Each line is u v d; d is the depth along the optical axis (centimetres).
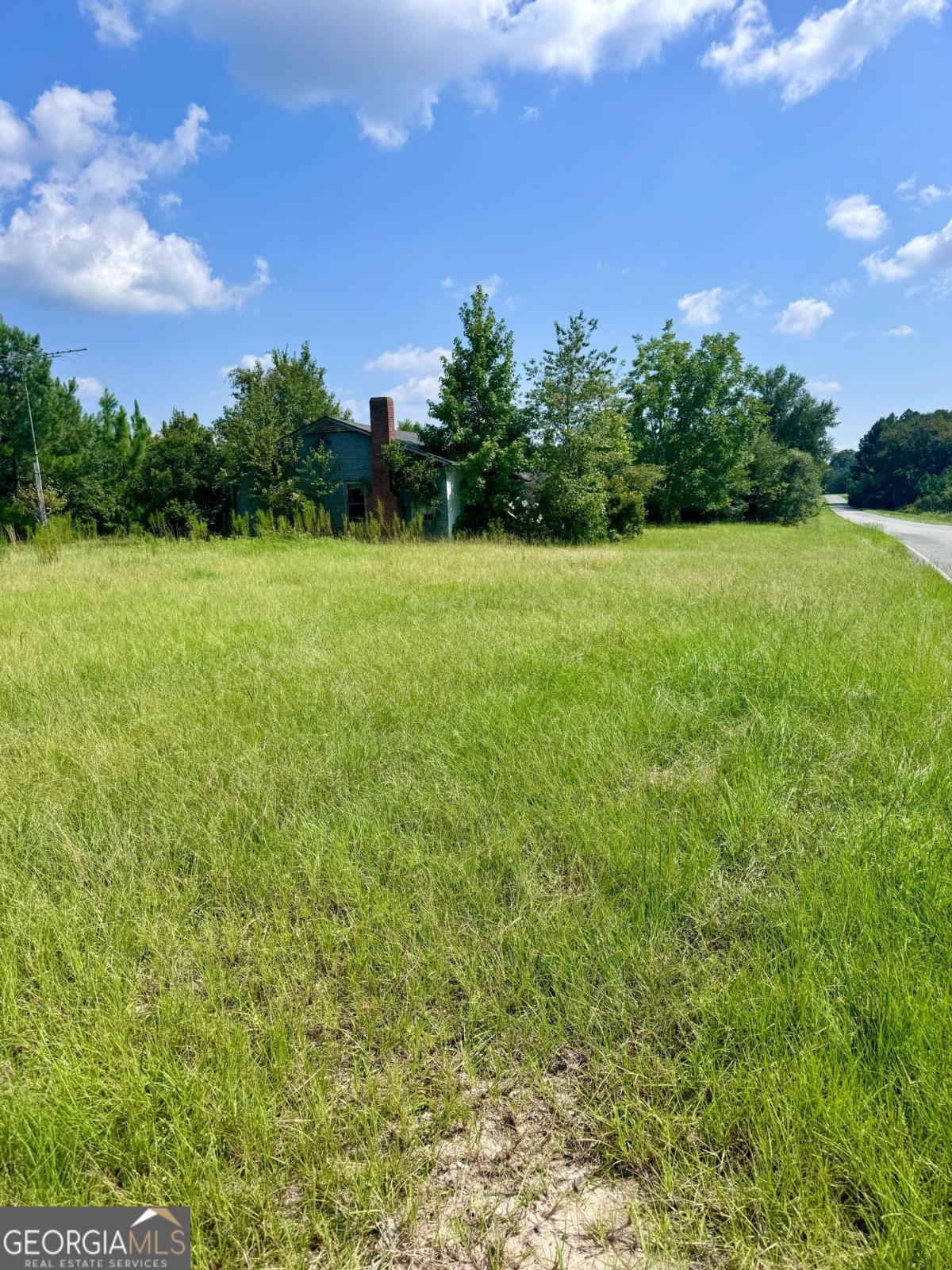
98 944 233
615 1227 150
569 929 235
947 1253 133
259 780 352
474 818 315
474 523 2948
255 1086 173
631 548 2256
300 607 920
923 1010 187
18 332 3488
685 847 289
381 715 464
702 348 4319
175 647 670
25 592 1059
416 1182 155
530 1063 186
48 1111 165
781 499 4722
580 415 2659
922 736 391
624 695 487
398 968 221
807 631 666
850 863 266
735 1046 189
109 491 3878
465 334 2900
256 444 2773
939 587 1091
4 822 313
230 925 242
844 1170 154
